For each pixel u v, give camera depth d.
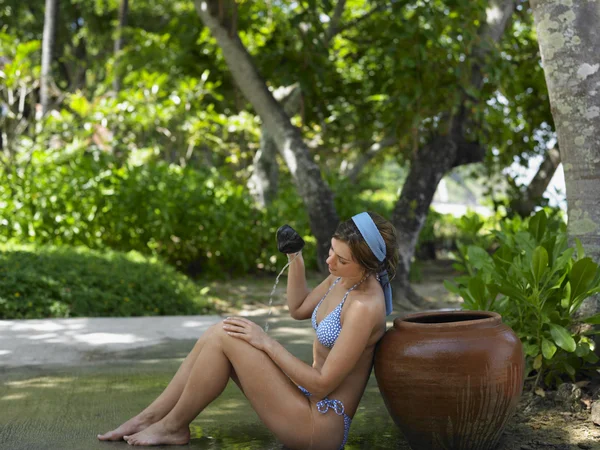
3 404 3.91
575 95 3.90
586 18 3.89
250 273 10.84
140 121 11.47
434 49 8.02
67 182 9.33
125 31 13.97
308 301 3.34
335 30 9.07
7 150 10.20
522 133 10.82
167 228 9.30
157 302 7.30
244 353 2.98
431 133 8.70
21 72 10.76
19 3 20.28
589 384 3.87
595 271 3.54
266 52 9.73
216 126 12.16
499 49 8.52
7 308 6.62
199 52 12.14
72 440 3.24
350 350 2.87
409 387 2.86
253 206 10.77
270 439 3.28
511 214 10.93
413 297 8.23
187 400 3.11
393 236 3.00
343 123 12.20
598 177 3.89
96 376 4.61
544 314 3.64
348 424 3.07
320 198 8.34
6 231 9.10
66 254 7.80
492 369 2.81
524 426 3.41
